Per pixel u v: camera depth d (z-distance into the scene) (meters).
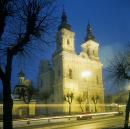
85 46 119.88
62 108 99.00
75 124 46.28
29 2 15.63
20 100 73.94
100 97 112.88
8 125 15.18
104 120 52.59
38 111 103.75
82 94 106.62
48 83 114.06
